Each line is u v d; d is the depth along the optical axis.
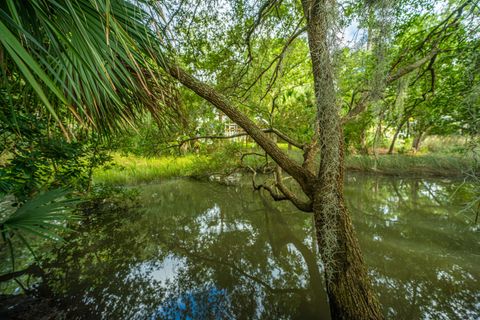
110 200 4.71
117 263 2.64
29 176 2.27
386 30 1.42
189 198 5.79
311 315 1.85
